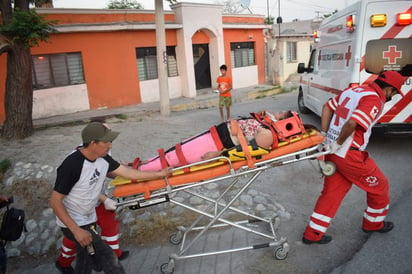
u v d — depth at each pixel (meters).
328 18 7.75
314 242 3.61
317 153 3.23
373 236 3.66
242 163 3.18
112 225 3.35
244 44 17.95
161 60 10.30
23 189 5.37
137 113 11.20
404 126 5.68
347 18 5.83
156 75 14.57
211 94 15.57
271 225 3.71
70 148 6.57
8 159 6.04
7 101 7.25
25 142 7.03
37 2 11.84
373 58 5.60
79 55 12.32
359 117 3.09
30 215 4.95
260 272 3.25
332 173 3.34
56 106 11.91
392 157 5.94
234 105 13.25
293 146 3.20
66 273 3.39
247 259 3.46
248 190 4.91
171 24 14.09
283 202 4.61
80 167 2.66
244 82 17.97
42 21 6.72
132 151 6.66
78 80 12.44
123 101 13.48
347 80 5.89
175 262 3.52
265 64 19.17
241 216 4.27
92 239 2.72
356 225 3.92
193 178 3.09
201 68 16.98
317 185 5.04
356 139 3.28
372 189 3.40
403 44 5.49
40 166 5.79
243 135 3.26
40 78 11.59
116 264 2.79
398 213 4.07
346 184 3.47
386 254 3.34
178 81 15.17
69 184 2.64
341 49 6.41
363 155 3.35
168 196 3.11
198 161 3.34
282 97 14.71
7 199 3.02
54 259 4.27
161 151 3.39
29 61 7.22
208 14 15.34
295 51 20.64
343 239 3.68
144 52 14.08
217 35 15.95
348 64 5.97
